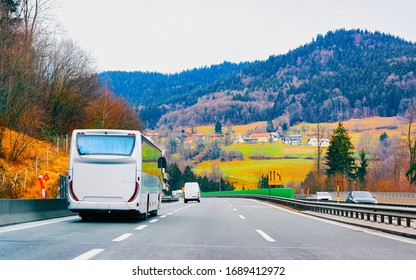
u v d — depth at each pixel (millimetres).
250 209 40438
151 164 25156
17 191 39188
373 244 14344
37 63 54312
